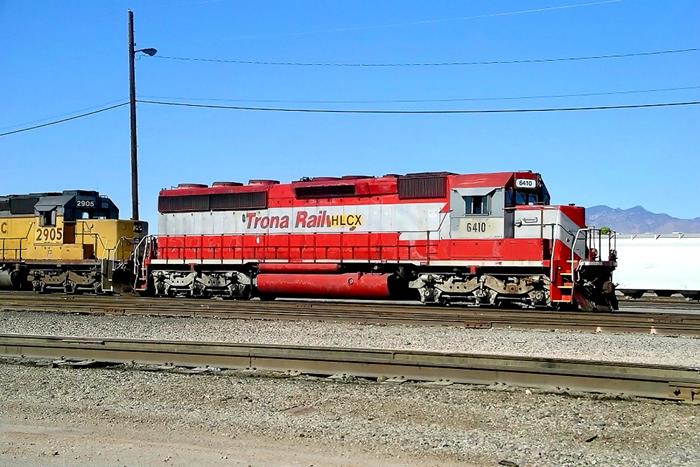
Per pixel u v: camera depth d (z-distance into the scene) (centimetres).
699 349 1352
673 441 734
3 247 3309
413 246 2298
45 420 834
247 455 689
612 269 2141
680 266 3469
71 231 3156
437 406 877
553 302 2100
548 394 928
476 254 2191
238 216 2662
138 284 2898
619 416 827
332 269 2428
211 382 1031
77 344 1272
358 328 1683
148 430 786
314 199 2503
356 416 838
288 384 1006
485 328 1681
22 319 1958
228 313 2031
